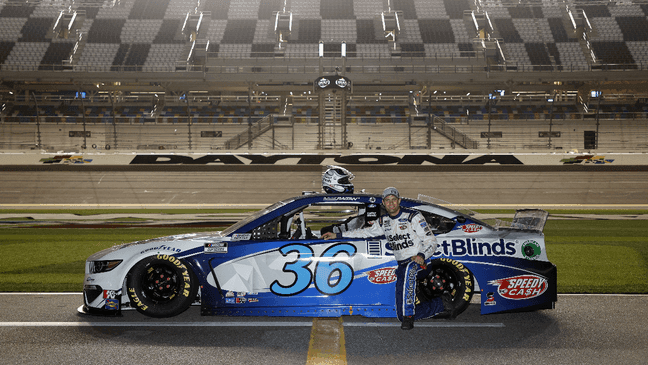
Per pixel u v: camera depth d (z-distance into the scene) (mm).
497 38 47938
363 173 33281
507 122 42875
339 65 43719
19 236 13617
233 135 42125
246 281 4520
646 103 44875
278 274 4527
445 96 46125
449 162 33625
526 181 32375
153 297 4645
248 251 4578
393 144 40562
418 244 4215
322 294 4516
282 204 4793
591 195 30828
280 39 48875
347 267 4539
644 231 15117
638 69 41781
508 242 4785
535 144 41125
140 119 43344
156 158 33469
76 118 43031
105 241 12414
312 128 42781
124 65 44844
